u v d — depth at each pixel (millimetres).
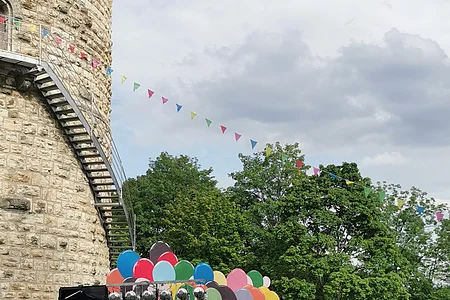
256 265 49594
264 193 55656
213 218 49562
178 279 20938
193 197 56312
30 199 22250
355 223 43438
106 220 25906
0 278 21188
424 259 53844
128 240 27016
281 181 55438
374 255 41594
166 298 18812
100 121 25734
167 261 20500
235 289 23875
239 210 53188
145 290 19703
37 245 22234
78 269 23516
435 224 53625
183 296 18938
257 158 57406
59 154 23344
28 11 22984
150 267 20516
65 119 23297
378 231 43188
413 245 52750
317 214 42625
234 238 48781
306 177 45938
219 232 49125
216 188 60094
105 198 25391
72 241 23406
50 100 23125
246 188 55750
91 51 25500
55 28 23766
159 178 63156
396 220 53094
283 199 44750
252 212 53438
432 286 53594
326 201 43594
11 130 22141
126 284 18938
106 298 18422
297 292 41938
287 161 55281
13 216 21781
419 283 51375
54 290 22531
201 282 20453
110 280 20984
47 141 23000
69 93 22562
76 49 24594
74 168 23906
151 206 60844
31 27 22719
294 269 42719
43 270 22312
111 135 26641
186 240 49906
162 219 53469
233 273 24047
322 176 44344
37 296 22000
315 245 42750
